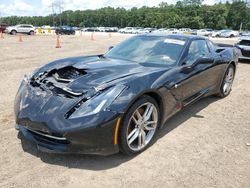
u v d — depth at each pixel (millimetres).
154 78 3291
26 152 3186
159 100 3381
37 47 16375
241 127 4062
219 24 93875
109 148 2844
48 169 2887
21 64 9219
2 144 3342
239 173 2885
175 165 3010
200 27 93625
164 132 3828
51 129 2750
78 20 132250
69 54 12625
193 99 4262
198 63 4082
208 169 2945
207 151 3324
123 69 3428
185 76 3830
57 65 3801
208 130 3932
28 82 3451
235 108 4918
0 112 4387
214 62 4734
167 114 3598
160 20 101500
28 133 3100
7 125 3887
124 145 2961
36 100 3014
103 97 2797
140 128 3174
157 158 3145
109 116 2736
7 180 2688
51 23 139250
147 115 3238
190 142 3547
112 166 2973
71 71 3451
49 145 2918
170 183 2701
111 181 2721
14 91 5680
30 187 2602
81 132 2688
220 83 5238
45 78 3426
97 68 3416
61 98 2895
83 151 2791
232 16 95625
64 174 2812
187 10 103062
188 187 2646
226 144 3514
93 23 129000
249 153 3297
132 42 4496
